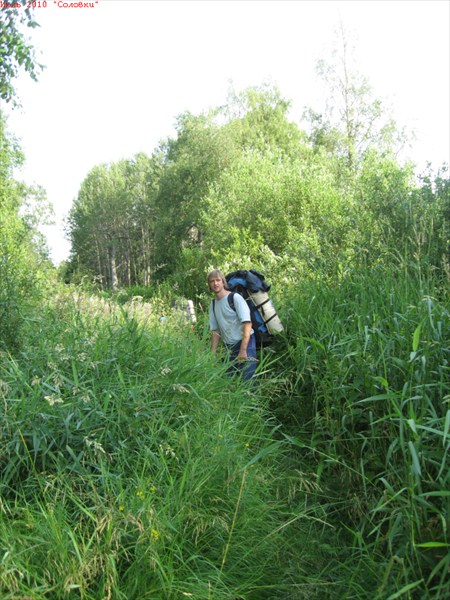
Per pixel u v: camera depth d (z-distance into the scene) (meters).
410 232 5.52
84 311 5.16
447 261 4.89
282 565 2.74
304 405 4.26
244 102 39.38
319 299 5.34
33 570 2.25
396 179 6.77
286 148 34.19
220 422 3.52
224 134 35.56
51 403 2.82
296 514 3.05
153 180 49.47
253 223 12.92
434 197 6.05
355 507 3.00
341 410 3.57
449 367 3.07
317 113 30.34
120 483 2.68
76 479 2.74
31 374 3.43
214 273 5.25
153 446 3.12
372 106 28.92
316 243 7.82
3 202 27.00
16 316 3.95
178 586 2.36
